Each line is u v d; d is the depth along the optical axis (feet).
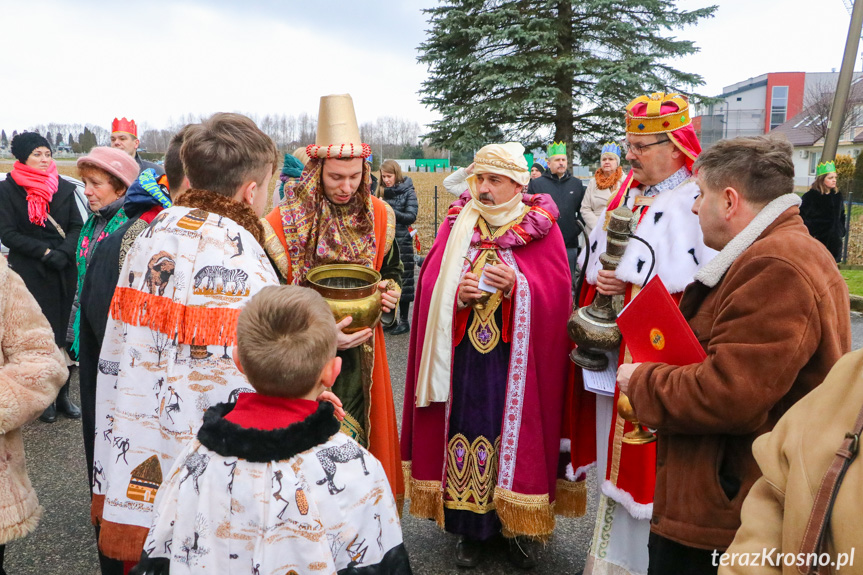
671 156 7.89
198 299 5.60
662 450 6.02
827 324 5.15
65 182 16.39
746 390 5.09
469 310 9.53
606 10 52.29
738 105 193.26
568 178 23.81
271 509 4.27
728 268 5.72
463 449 9.50
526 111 54.29
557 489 9.87
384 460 8.67
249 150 6.10
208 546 4.37
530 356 9.26
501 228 9.46
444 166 122.31
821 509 3.54
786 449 3.89
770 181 5.62
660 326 5.88
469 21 52.75
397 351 21.29
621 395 6.88
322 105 8.01
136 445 5.76
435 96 57.16
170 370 5.58
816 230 28.91
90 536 10.50
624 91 52.34
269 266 6.02
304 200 8.18
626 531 8.25
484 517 9.45
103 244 7.14
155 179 8.04
